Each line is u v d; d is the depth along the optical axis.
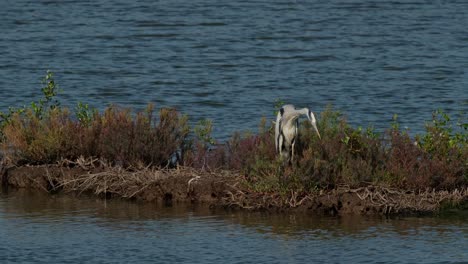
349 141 26.00
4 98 44.25
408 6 84.88
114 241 22.80
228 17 77.75
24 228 23.78
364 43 65.25
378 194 24.75
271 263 21.30
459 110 42.25
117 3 85.06
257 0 88.62
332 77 52.22
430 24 74.19
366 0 88.75
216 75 52.56
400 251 22.02
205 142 28.81
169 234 23.28
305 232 23.39
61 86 48.09
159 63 56.47
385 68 55.22
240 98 45.66
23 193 27.03
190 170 26.41
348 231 23.45
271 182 24.95
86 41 64.50
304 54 60.66
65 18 75.31
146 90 47.69
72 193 27.00
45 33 67.50
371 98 45.78
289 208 25.02
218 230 23.58
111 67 54.53
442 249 22.14
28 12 78.12
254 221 24.27
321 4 86.25
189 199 26.05
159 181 26.20
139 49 61.81
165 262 21.41
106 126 27.86
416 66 55.78
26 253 21.92
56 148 27.73
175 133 27.94
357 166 24.88
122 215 24.88
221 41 66.00
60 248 22.30
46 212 25.17
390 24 74.44
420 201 24.81
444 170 25.31
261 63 57.03
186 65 55.94
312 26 73.31
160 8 82.38
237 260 21.50
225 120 39.47
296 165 25.12
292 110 24.64
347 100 45.34
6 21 73.00
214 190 25.78
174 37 67.44
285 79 51.50
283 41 66.25
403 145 25.95
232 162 26.45
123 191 26.62
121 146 27.08
